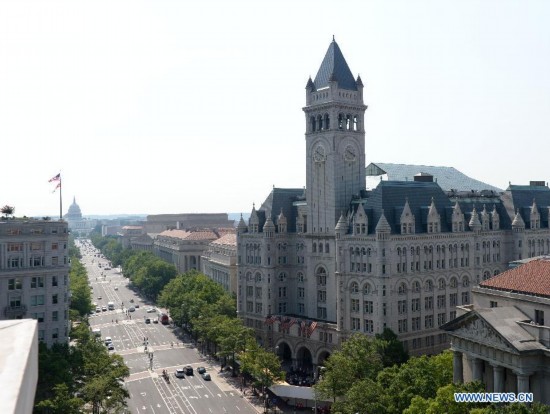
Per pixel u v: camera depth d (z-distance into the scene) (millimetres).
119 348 187375
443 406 69750
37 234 136375
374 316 142250
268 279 177500
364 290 145125
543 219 183750
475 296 90625
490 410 61781
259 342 180250
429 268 149500
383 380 98062
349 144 167000
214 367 164375
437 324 150125
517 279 85625
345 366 107750
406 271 144125
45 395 100688
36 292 135875
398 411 85688
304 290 176125
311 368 163875
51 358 109875
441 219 157000
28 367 17453
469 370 84062
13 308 132125
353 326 148250
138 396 137500
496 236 170500
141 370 161000
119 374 113250
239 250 188375
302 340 162250
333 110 162750
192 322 188625
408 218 145250
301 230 177750
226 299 196125
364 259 145125
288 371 160125
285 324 168375
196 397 137125
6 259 132875
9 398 14094
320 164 168000
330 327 153375
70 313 181125
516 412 60000
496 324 76562
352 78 170250
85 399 104312
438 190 162125
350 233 151375
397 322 141625
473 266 160125
